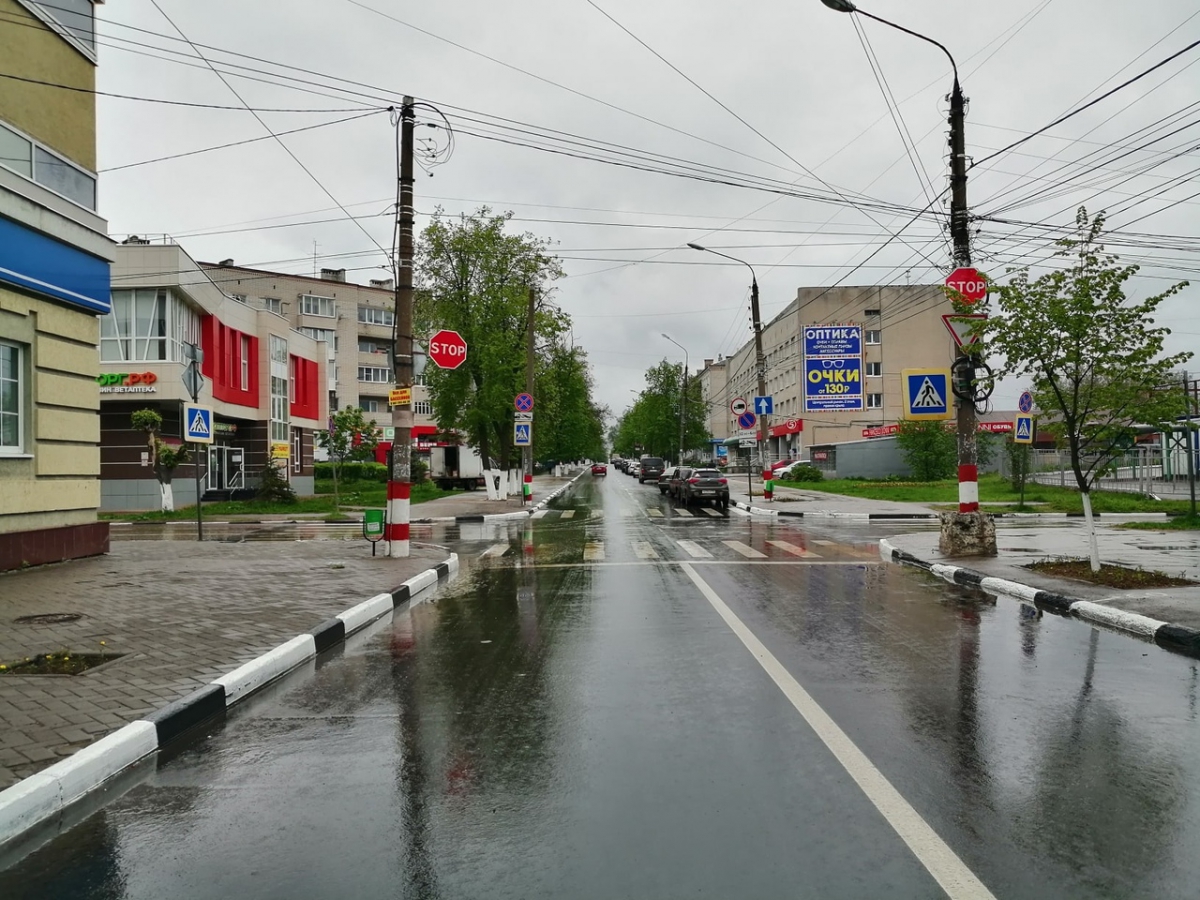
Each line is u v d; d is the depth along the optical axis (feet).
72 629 25.43
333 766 15.12
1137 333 34.78
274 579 36.55
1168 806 12.93
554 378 122.72
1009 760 14.94
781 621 28.53
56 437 41.60
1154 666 21.98
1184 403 34.81
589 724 17.24
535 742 16.19
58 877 11.15
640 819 12.59
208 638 24.25
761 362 99.60
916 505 94.12
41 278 39.55
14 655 22.02
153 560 43.50
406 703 19.17
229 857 11.60
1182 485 101.40
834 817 12.58
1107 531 63.10
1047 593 31.81
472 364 109.40
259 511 95.20
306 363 149.69
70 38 42.98
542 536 63.16
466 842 11.92
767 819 12.53
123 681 19.53
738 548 53.52
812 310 188.03
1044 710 17.99
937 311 184.65
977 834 11.98
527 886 10.63
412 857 11.48
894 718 17.47
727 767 14.70
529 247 112.47
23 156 39.68
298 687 20.77
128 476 100.48
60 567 40.40
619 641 25.38
